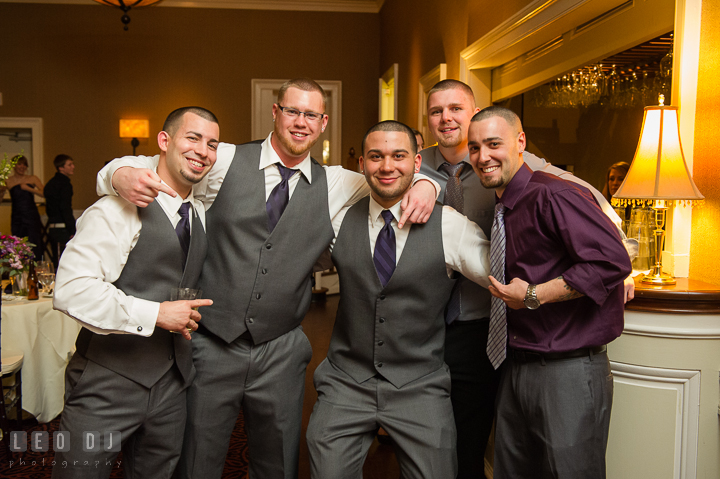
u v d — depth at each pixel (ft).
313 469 6.10
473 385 7.43
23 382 10.50
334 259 6.67
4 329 10.26
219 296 6.50
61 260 5.68
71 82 27.68
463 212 7.52
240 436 10.55
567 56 10.11
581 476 5.56
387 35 25.72
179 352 6.19
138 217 5.86
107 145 27.99
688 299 6.17
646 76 12.71
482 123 5.77
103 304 5.55
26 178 24.59
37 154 27.81
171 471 6.40
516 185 5.86
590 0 8.42
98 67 27.73
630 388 6.51
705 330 6.20
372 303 6.36
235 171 6.63
